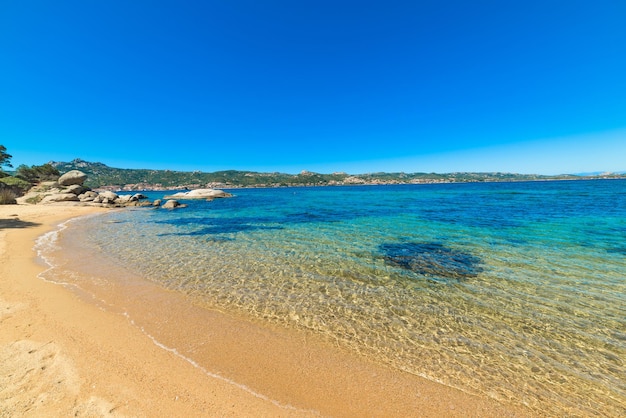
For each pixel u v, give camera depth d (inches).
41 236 577.0
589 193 1790.1
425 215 908.0
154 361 171.5
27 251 439.2
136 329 211.2
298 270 366.9
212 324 224.2
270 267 380.2
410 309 255.6
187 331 211.8
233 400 142.9
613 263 377.1
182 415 130.5
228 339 202.2
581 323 229.8
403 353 190.2
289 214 1024.9
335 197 2094.0
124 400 136.6
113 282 315.9
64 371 155.2
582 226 639.1
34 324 209.0
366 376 166.1
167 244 524.4
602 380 166.1
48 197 1486.2
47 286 291.3
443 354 189.5
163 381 153.4
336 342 202.4
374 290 300.2
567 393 155.4
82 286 298.5
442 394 153.2
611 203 1130.7
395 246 491.8
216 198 2054.6
